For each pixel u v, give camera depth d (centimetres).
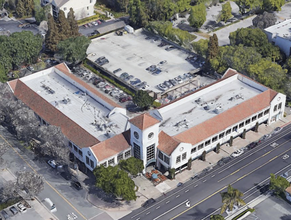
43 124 18038
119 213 14850
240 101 18400
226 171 16538
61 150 15750
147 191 15712
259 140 17962
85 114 17650
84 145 16062
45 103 18075
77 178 16262
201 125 16925
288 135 18300
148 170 16625
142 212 14888
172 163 15925
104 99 18200
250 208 14900
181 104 18375
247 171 16512
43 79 19938
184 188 15825
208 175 16362
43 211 14875
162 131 16462
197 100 18488
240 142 17950
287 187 15212
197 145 16538
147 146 15912
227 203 13912
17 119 17112
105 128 16788
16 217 14650
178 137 16362
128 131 16450
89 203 15225
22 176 14650
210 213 14788
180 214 14788
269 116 18688
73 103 18300
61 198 15412
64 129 16912
